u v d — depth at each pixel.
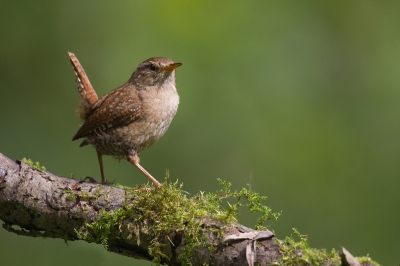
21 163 6.12
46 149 11.83
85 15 12.62
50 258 10.55
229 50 11.95
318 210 11.72
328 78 12.71
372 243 11.32
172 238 5.23
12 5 12.26
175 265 5.32
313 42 12.69
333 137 12.19
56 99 12.33
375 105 12.62
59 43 12.49
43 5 12.47
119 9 12.60
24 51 12.37
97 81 12.23
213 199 5.52
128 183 11.73
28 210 5.85
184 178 11.77
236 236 4.94
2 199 5.88
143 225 5.39
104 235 5.57
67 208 5.73
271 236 4.89
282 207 11.70
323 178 11.96
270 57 12.16
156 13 12.27
